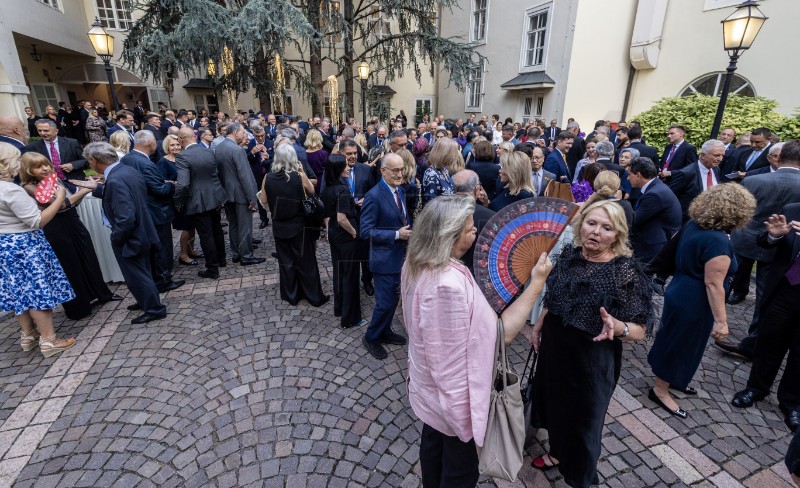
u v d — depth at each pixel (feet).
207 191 15.11
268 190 12.65
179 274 16.61
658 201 11.96
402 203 10.72
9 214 9.86
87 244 13.09
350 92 46.83
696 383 10.07
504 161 10.39
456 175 9.13
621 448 8.02
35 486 7.01
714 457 7.84
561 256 6.85
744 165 18.56
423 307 4.47
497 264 5.50
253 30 31.86
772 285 8.68
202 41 32.32
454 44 43.29
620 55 37.32
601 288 6.03
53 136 16.58
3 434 8.13
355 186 14.29
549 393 6.69
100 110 45.50
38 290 10.25
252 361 10.68
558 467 6.88
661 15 34.40
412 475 7.38
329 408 9.00
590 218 6.20
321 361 10.72
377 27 55.11
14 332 12.03
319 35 36.01
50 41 43.32
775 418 8.89
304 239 13.14
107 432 8.21
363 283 15.14
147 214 12.14
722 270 7.61
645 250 12.63
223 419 8.61
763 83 29.07
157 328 12.28
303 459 7.64
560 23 36.27
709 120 24.99
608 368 6.20
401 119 42.47
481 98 50.16
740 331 12.39
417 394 5.09
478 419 4.55
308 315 13.19
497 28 45.68
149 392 9.43
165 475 7.26
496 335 4.76
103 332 12.05
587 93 37.27
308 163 20.34
